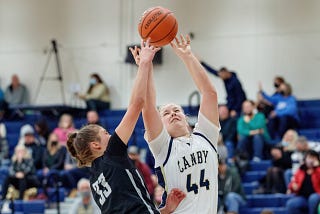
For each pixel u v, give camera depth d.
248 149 17.27
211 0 21.30
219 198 14.46
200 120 6.29
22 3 23.14
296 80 20.59
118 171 5.60
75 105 22.39
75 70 22.53
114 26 22.28
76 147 5.87
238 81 18.66
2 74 23.09
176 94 21.31
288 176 15.32
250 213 14.72
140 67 5.78
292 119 18.19
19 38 23.05
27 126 18.45
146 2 21.98
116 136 5.66
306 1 20.64
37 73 22.81
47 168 16.67
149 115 6.04
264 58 20.84
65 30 22.70
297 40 20.64
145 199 5.61
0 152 19.28
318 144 16.41
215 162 6.14
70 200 15.70
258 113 17.45
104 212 5.63
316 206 13.83
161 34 6.18
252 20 21.02
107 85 22.16
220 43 21.17
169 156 6.05
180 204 5.95
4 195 15.84
